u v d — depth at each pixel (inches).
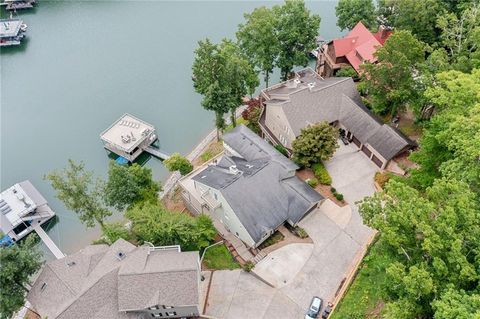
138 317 1685.5
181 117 3240.7
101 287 1686.8
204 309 1838.1
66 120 3275.1
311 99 2496.3
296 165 2273.6
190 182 2374.5
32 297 1763.0
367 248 1867.6
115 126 3083.2
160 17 4441.4
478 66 2081.7
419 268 1295.5
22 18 4493.1
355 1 3326.8
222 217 2150.6
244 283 1924.2
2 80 3695.9
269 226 2011.6
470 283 1268.5
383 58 2326.5
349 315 1644.9
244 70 2632.9
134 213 2042.3
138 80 3587.6
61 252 2487.7
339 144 2522.1
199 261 1900.8
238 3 4630.9
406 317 1238.3
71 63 3848.4
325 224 2097.7
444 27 2524.6
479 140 1483.8
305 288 1867.6
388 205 1459.2
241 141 2436.0
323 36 3973.9
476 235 1264.8
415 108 2333.9
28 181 2773.1
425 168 1945.1
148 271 1706.4
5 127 3235.7
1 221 2559.1
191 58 3794.3
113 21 4407.0
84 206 2177.7
